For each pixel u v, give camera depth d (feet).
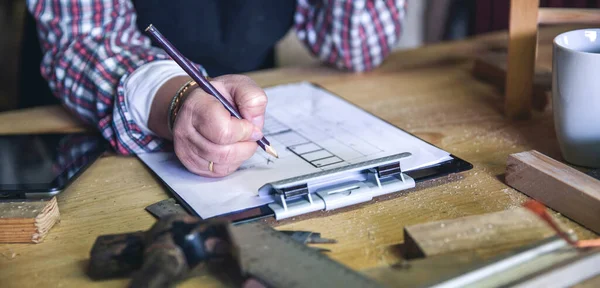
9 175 2.43
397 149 2.56
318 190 2.24
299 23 3.86
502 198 2.24
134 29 3.51
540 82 3.01
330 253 1.95
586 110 2.30
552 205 2.15
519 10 2.77
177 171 2.51
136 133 2.72
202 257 1.70
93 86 3.01
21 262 1.99
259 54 4.35
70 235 2.13
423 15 6.56
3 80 6.51
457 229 1.89
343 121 2.89
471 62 3.77
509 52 2.85
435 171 2.40
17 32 6.52
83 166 2.52
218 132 2.26
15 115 3.28
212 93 2.36
